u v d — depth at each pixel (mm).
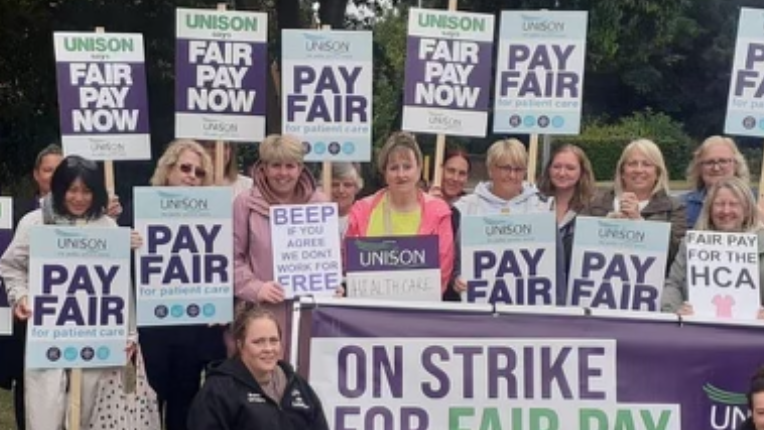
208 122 8469
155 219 7270
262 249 7352
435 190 8758
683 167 40219
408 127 8664
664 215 8008
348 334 6883
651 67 46594
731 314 7230
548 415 6973
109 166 8203
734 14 47750
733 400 7051
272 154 7316
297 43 8328
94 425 7098
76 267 6977
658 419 7012
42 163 8117
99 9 20984
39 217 7191
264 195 7418
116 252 7023
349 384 6879
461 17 8625
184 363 7895
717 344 7035
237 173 8977
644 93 47250
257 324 6230
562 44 8648
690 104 48625
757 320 7055
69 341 6977
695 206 8680
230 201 7332
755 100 8719
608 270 7434
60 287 6957
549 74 8680
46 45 20797
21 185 21484
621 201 7793
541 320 6992
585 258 7449
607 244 7430
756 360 7047
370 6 25109
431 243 7156
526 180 8758
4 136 21719
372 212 7641
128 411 7129
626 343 7004
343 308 6891
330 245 7250
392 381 6902
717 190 7527
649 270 7398
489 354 6953
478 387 6949
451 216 7691
